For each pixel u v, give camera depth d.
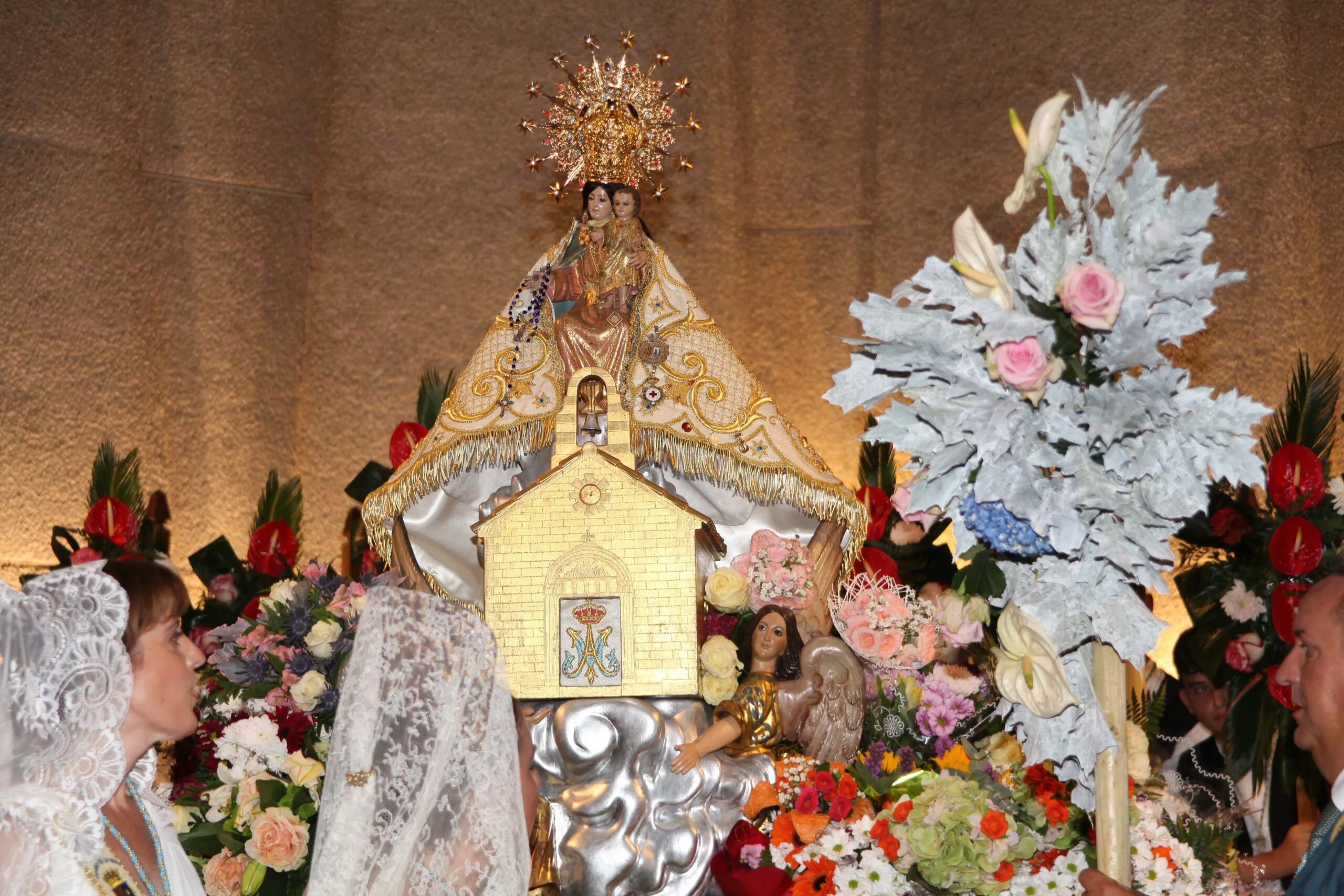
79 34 5.93
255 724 3.06
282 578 4.70
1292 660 2.31
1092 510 2.09
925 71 6.24
